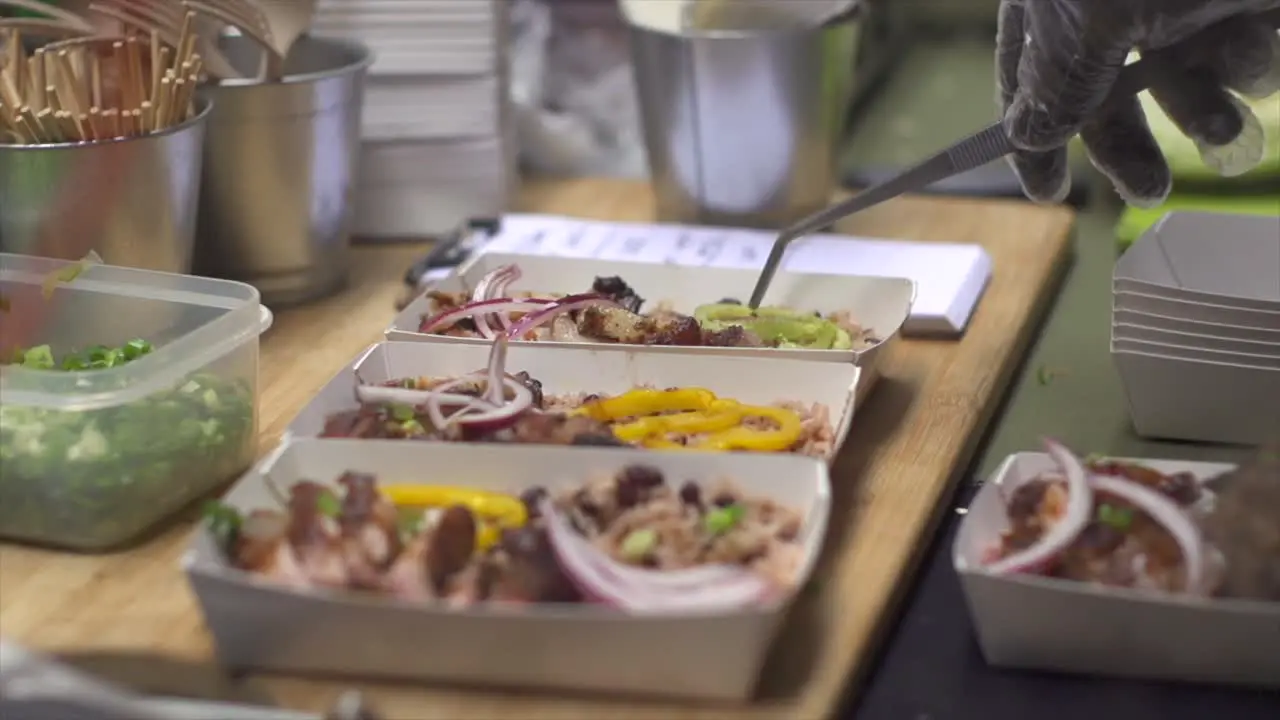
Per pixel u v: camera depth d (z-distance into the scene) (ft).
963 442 3.10
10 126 3.10
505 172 4.31
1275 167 4.12
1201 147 3.07
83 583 2.63
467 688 2.31
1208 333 2.98
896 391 3.33
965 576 2.32
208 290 2.97
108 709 2.32
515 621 2.16
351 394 2.93
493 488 2.55
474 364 3.08
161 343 3.03
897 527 2.77
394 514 2.33
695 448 2.78
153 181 3.15
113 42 3.22
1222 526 2.33
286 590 2.19
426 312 3.41
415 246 4.25
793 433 2.80
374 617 2.20
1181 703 2.33
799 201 4.16
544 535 2.23
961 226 4.33
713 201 4.20
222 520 2.34
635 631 2.15
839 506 2.85
